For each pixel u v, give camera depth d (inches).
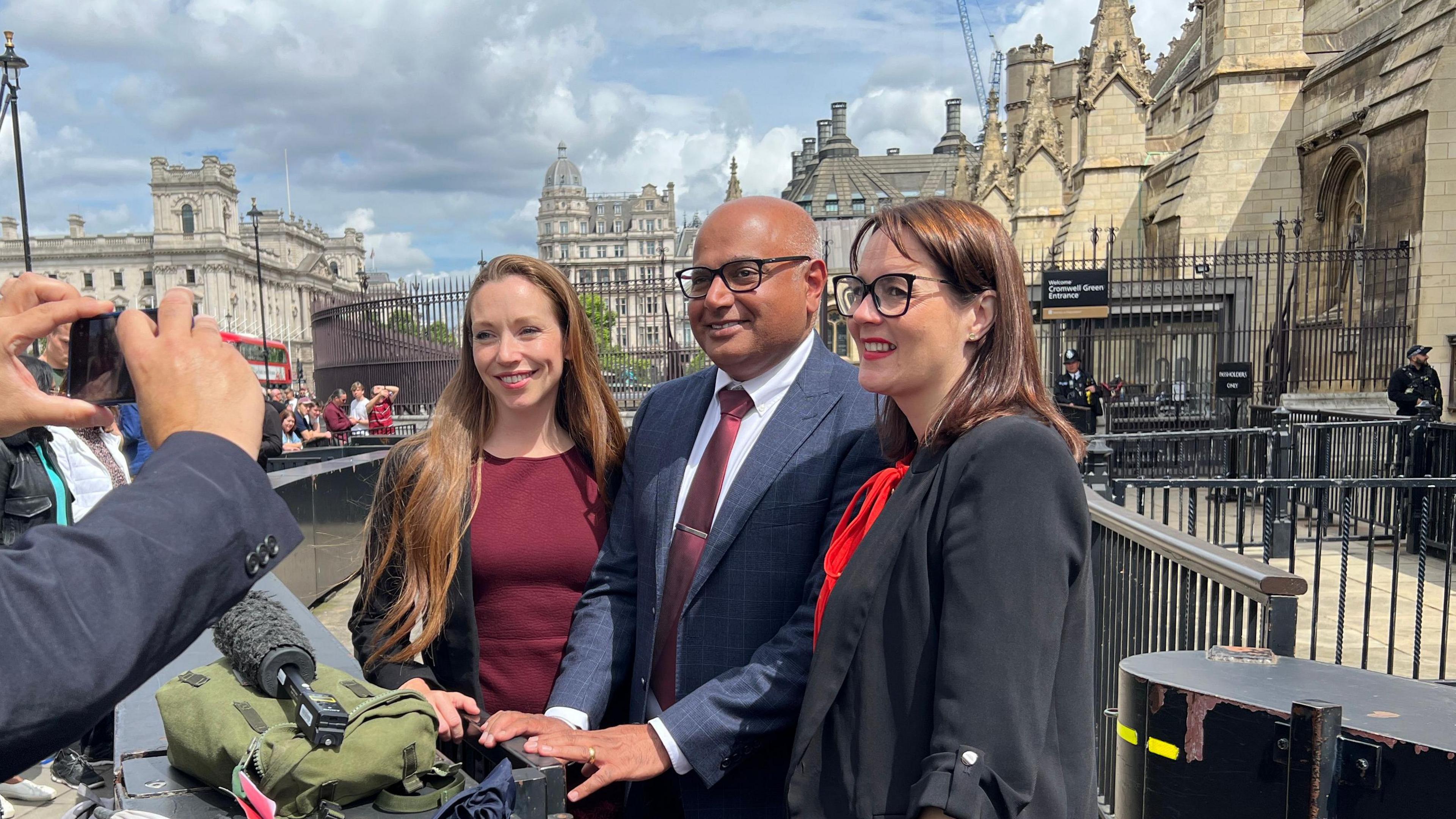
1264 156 748.0
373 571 91.1
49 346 114.0
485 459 96.5
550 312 93.0
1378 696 73.9
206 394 36.2
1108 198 930.1
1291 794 68.3
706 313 87.3
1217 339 594.9
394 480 91.9
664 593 88.4
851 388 89.3
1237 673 80.0
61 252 4018.2
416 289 673.0
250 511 34.1
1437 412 431.2
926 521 56.9
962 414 58.4
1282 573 96.4
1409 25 602.2
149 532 31.4
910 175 3922.2
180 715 60.1
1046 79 1149.7
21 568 29.9
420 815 56.2
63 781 165.3
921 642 55.6
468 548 90.7
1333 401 577.0
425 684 81.6
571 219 6136.8
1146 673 80.7
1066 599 51.9
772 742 78.5
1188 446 530.3
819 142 4001.0
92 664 29.2
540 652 93.4
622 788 93.1
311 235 5206.7
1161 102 1269.7
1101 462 218.5
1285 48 741.9
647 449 95.3
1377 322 605.0
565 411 99.8
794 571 84.4
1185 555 114.2
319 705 54.5
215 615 33.4
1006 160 1469.0
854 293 66.1
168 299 39.0
